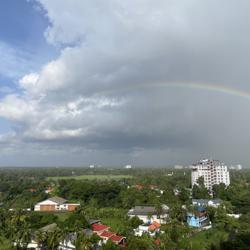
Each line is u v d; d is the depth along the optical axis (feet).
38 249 317.83
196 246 332.39
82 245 287.28
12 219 387.14
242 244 308.40
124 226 420.36
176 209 449.89
